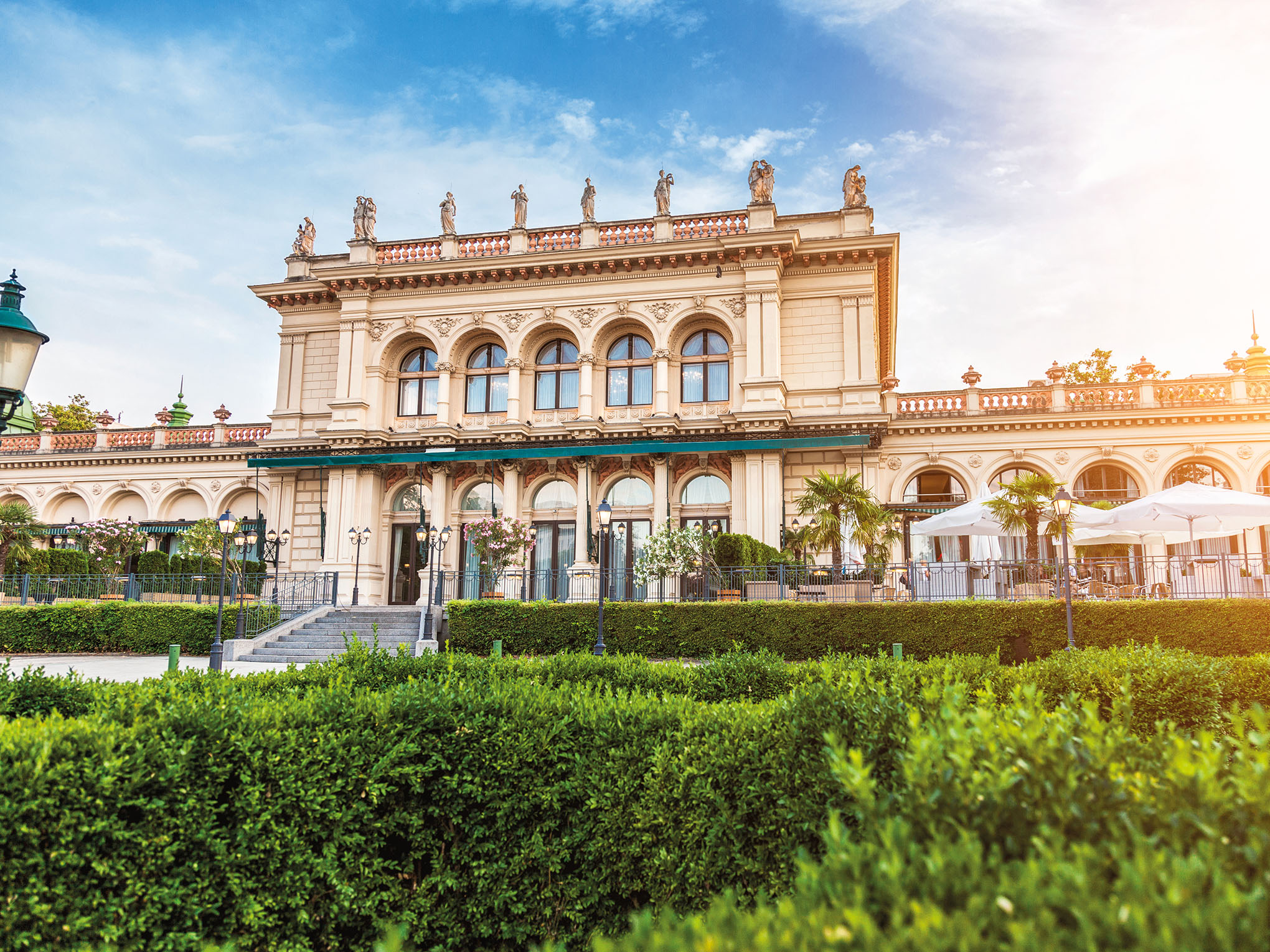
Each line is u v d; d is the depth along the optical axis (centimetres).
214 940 455
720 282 3164
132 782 439
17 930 403
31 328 809
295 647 2392
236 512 3775
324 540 3281
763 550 2708
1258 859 240
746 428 2988
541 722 553
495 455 3112
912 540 3111
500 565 2922
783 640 1948
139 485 3878
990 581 2328
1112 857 250
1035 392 3219
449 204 3438
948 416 3191
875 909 234
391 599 3275
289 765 491
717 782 495
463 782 539
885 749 443
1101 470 3139
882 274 3294
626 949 224
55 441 4122
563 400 3306
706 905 477
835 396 3083
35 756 420
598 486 3169
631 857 514
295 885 479
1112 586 2375
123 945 424
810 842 444
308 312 3625
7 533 2972
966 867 239
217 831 467
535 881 532
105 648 2511
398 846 547
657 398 3139
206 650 2408
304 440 3394
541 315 3294
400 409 3450
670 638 2028
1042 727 327
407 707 559
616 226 3300
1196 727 762
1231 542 2945
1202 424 3041
